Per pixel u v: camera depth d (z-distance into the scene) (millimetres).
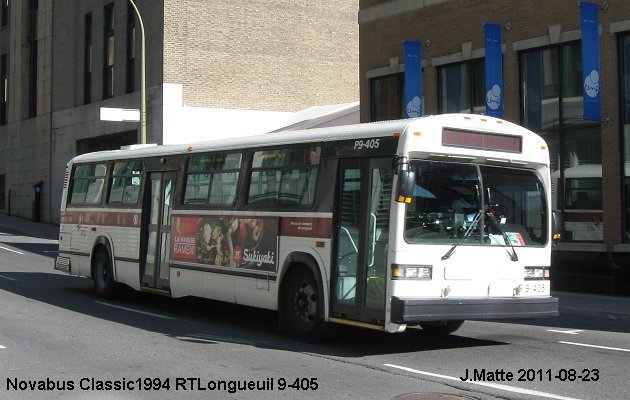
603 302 16828
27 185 46625
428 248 9984
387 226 9992
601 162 18438
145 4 36094
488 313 10289
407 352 10656
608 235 18141
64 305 15297
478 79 21281
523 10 19953
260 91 37000
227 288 12766
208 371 9203
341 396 7977
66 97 42594
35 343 11008
